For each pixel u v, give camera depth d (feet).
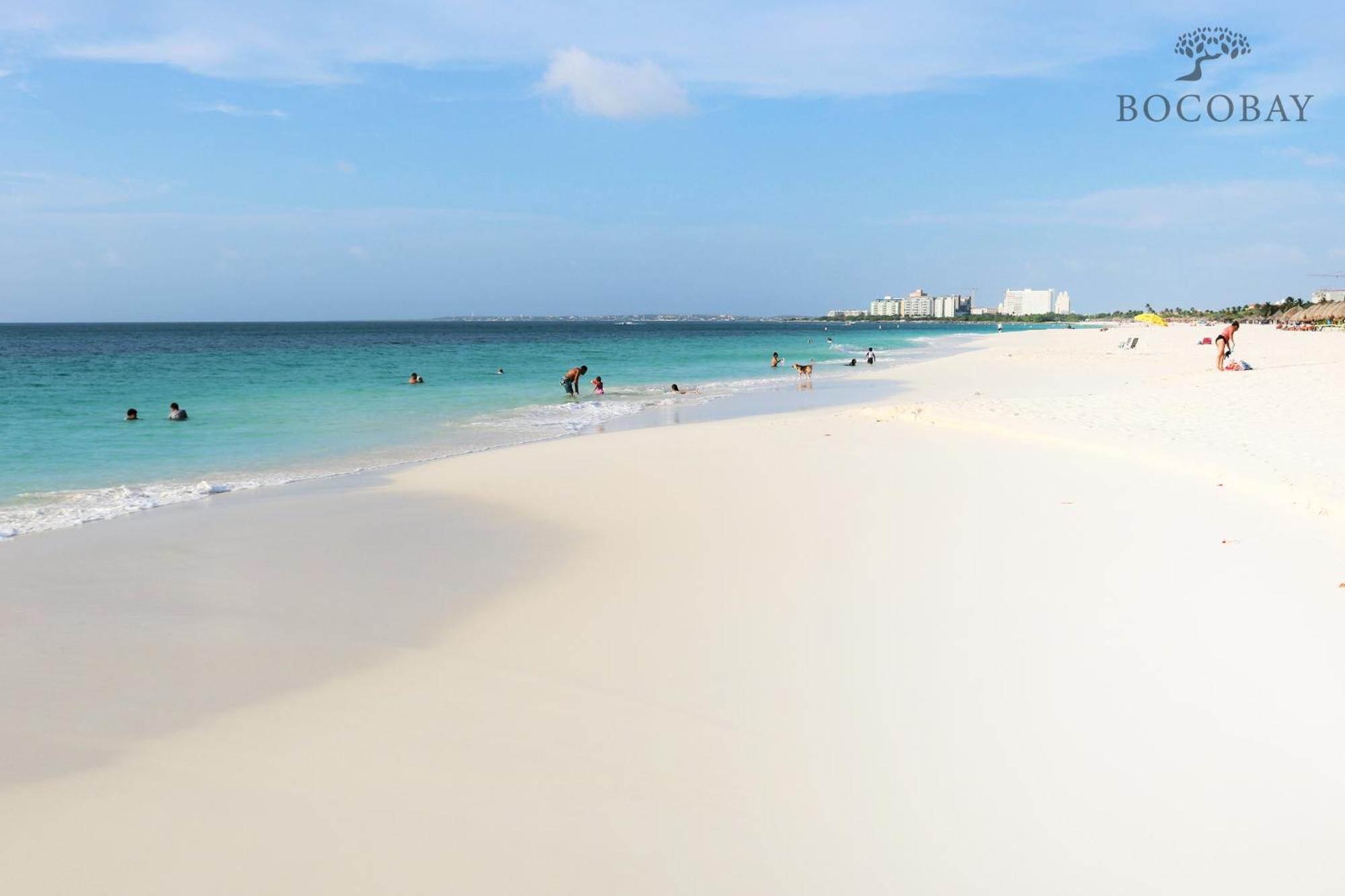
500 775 14.79
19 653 20.29
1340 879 11.77
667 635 21.07
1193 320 616.39
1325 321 370.32
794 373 131.54
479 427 65.16
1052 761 14.75
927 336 388.37
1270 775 14.16
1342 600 21.65
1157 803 13.52
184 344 270.26
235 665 19.56
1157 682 17.52
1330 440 42.47
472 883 12.00
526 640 20.95
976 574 24.90
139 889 11.85
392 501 37.45
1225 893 11.55
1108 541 27.71
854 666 18.81
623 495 37.63
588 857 12.57
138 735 16.29
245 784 14.55
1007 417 56.13
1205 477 36.73
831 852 12.59
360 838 13.03
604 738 16.02
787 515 33.14
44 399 84.02
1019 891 11.69
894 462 43.65
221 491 40.19
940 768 14.67
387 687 18.35
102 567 27.40
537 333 487.20
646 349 243.81
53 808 13.85
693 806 13.79
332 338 358.84
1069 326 621.72
